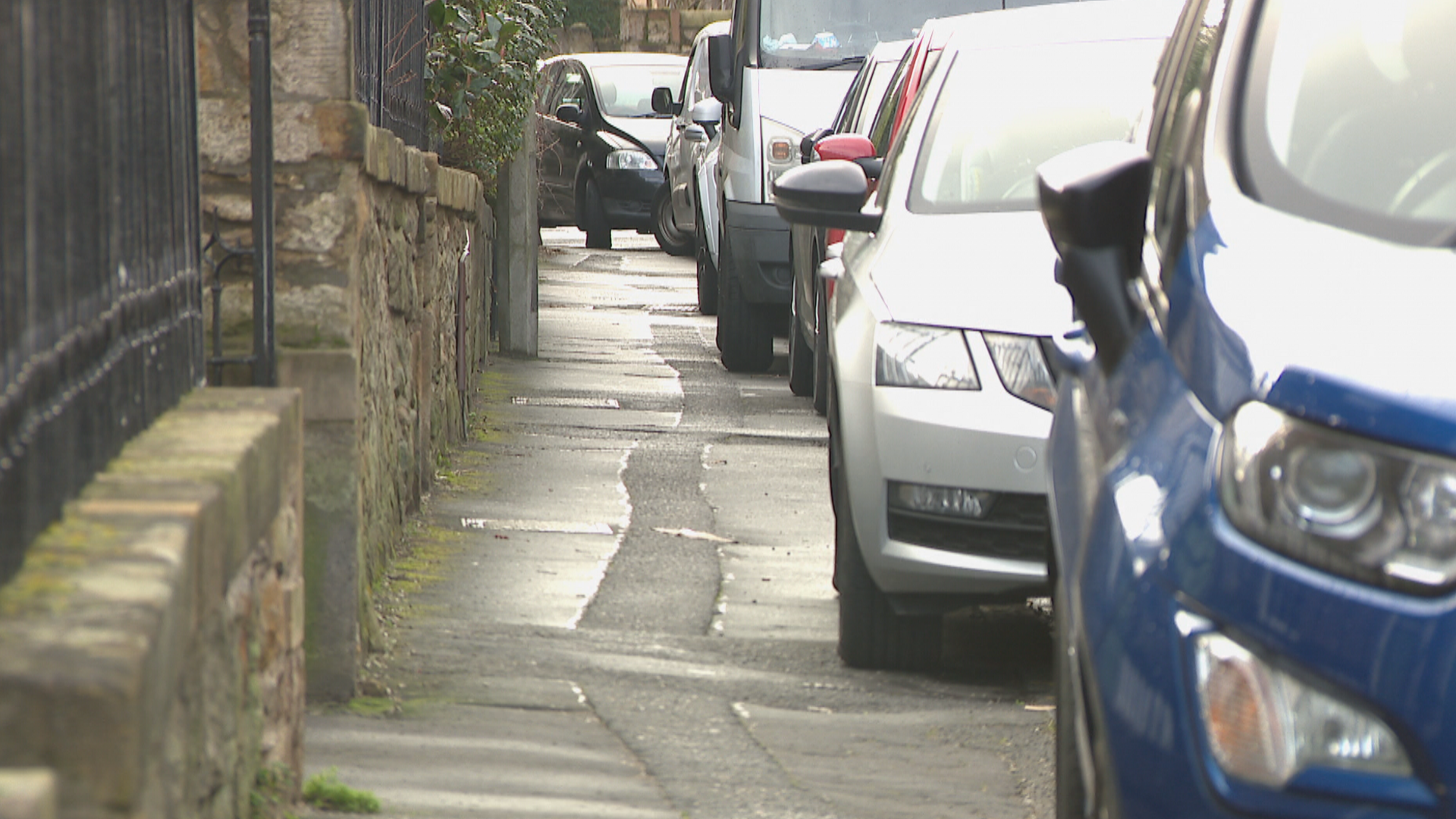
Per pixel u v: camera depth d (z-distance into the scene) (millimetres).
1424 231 10180
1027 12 27484
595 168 89188
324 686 18766
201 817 9766
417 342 29547
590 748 17391
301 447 13867
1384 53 11766
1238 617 8586
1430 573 8188
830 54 53875
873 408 20922
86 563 7836
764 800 15953
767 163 51562
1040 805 16328
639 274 79875
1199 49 13344
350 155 18922
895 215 24156
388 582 24734
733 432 41219
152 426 11250
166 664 7609
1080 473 11305
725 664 21656
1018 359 20406
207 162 18828
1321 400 8664
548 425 41312
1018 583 20156
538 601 24547
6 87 7523
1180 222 11172
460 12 36688
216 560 9469
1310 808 8312
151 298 11258
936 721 19266
